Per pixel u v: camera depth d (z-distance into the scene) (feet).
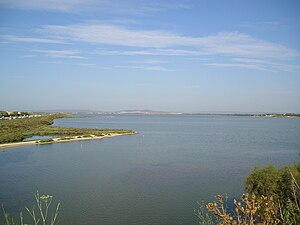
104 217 86.99
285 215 24.63
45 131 366.43
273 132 426.10
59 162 178.91
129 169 156.87
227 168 158.20
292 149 234.79
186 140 311.47
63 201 102.22
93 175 143.02
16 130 365.20
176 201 101.24
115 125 606.55
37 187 121.19
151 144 273.75
